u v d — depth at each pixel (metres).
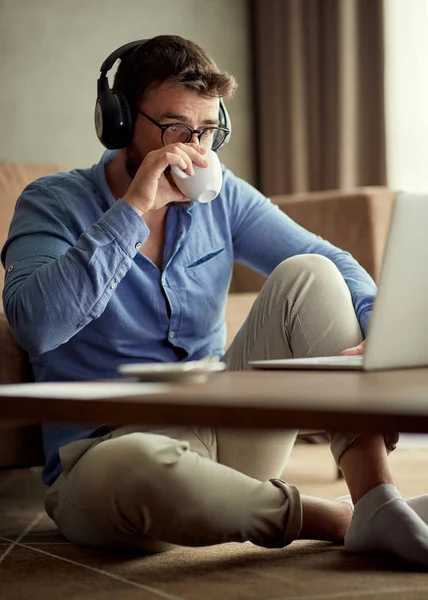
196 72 1.75
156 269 1.87
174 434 1.67
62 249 1.73
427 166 4.44
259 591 1.36
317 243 2.04
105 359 1.86
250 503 1.49
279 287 1.73
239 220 2.06
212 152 1.64
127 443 1.48
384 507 1.49
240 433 1.69
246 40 4.90
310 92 4.73
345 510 1.68
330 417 0.81
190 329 1.91
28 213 1.81
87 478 1.54
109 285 1.52
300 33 4.71
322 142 4.70
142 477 1.45
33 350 1.56
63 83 4.39
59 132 4.38
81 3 4.43
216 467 1.48
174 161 1.54
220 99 1.88
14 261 1.69
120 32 4.52
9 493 2.62
